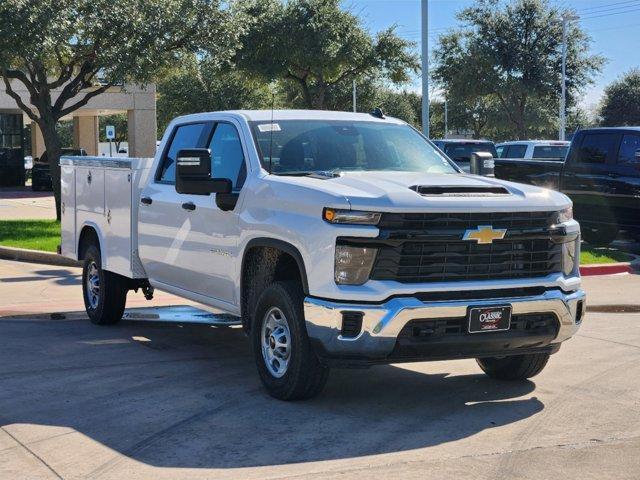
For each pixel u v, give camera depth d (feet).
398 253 18.92
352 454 17.33
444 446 17.84
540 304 19.97
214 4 66.39
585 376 23.77
